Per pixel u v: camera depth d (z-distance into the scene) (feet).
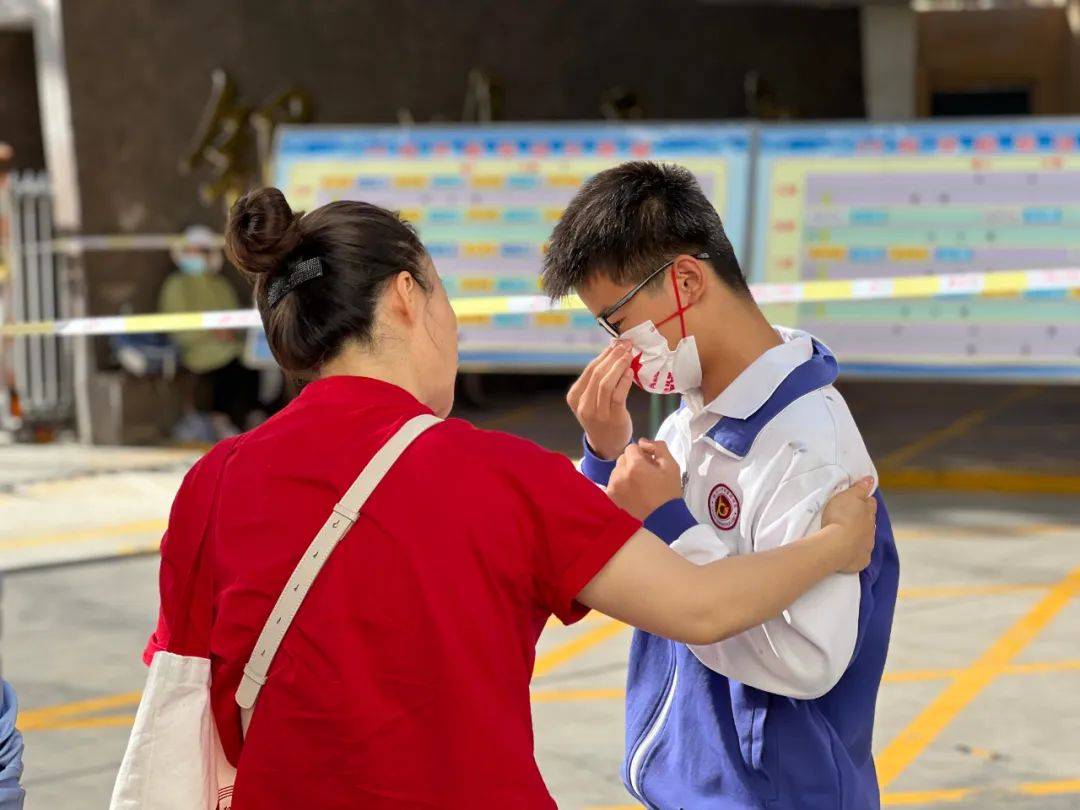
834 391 7.27
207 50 40.37
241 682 6.02
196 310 38.86
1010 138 31.17
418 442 6.03
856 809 7.06
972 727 16.74
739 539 6.98
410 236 6.51
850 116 53.93
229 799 6.27
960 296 30.94
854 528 6.56
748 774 7.17
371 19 43.27
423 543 5.85
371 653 5.84
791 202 32.17
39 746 16.65
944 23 67.87
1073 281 24.70
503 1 45.96
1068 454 34.73
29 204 39.93
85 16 38.55
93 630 21.50
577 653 20.27
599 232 7.08
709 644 6.22
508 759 5.84
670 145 33.04
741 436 6.95
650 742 7.70
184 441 38.93
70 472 34.68
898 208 31.60
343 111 42.78
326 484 6.00
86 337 38.93
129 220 39.40
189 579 6.33
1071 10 66.49
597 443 7.53
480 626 5.86
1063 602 22.27
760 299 25.22
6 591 23.76
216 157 40.24
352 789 5.83
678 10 49.75
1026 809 14.28
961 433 38.55
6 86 44.98
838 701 7.23
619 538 5.98
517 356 33.19
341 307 6.33
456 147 34.14
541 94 46.98
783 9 52.13
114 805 6.14
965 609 21.95
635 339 7.14
